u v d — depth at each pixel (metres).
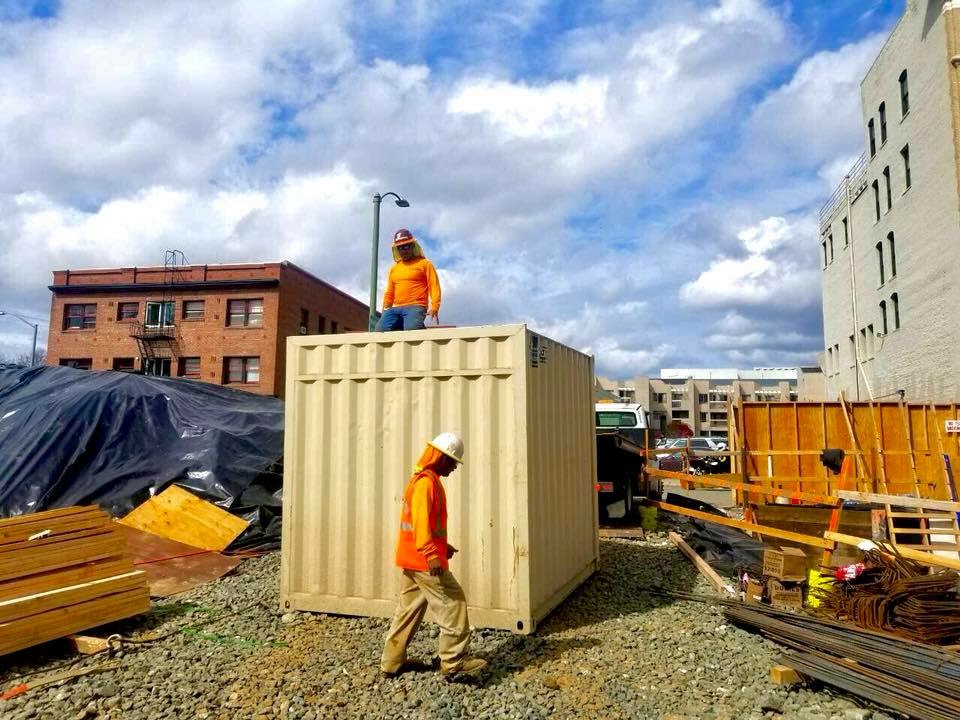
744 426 13.70
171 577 7.39
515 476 5.77
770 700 4.39
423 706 4.35
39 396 11.86
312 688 4.62
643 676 4.86
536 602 5.86
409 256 7.89
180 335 37.31
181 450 10.38
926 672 4.44
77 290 39.16
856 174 27.58
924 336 20.50
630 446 12.73
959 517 8.41
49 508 9.27
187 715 4.25
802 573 6.59
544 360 6.47
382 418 6.22
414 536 4.72
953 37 17.80
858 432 13.80
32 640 5.11
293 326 37.91
